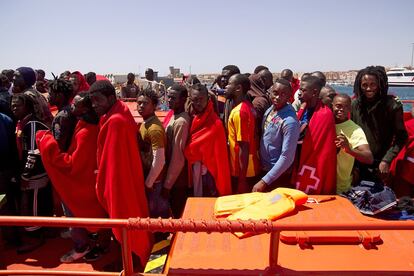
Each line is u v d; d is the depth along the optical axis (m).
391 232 3.08
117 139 3.57
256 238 2.95
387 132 4.00
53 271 2.61
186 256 2.69
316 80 4.00
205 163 4.03
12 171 4.64
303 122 4.21
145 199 3.87
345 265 2.57
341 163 3.94
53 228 4.94
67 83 4.56
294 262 2.61
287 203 3.32
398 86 67.12
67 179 3.99
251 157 4.14
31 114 4.47
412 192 4.38
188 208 3.55
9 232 4.60
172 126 4.16
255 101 4.77
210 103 4.10
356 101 4.16
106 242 4.38
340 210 3.38
